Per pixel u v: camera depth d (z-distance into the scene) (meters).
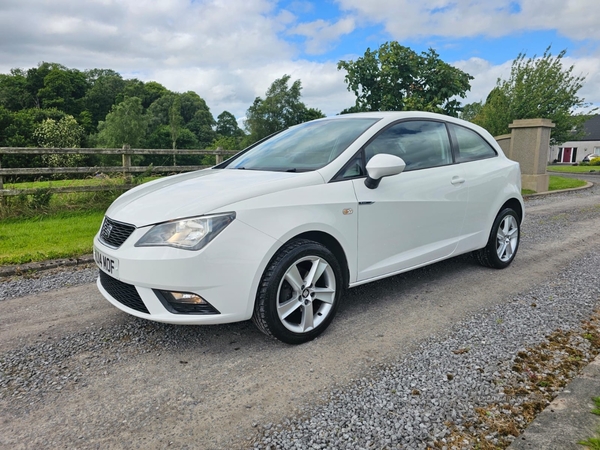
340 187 3.17
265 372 2.65
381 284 4.29
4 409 2.30
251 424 2.16
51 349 2.96
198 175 3.68
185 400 2.37
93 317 3.50
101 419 2.21
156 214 2.79
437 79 9.73
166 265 2.60
